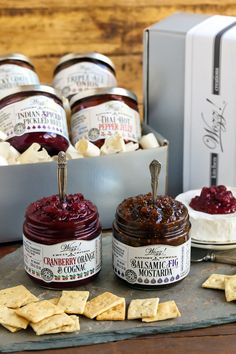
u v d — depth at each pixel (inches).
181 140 46.5
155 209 35.9
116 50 57.7
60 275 36.2
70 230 35.6
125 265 36.3
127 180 42.3
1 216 41.0
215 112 44.1
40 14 55.3
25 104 41.9
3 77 47.3
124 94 44.4
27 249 36.6
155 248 35.6
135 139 44.1
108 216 43.0
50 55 56.6
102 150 42.4
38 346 32.6
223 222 39.7
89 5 56.0
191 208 41.2
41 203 36.6
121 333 33.3
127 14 57.0
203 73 44.0
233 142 43.8
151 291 36.7
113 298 35.2
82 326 33.7
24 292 35.8
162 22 46.9
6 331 33.4
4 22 54.7
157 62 46.4
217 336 33.6
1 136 41.8
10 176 40.1
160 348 32.8
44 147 41.9
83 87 48.4
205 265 39.3
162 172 42.9
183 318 34.3
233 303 35.6
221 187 41.3
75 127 44.4
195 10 58.0
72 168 41.0
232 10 58.6
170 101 46.4
